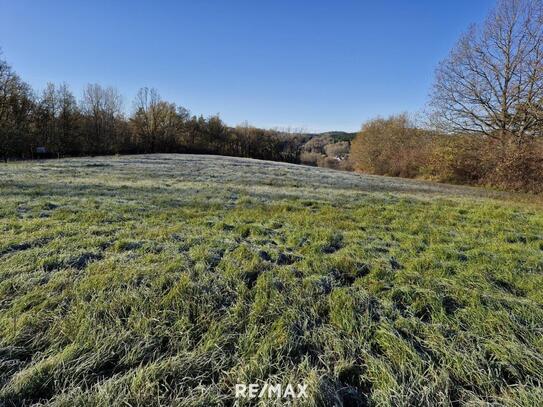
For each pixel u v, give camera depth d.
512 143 16.75
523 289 3.11
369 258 3.83
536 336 2.29
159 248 3.88
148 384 1.72
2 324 2.18
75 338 2.08
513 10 16.06
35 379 1.73
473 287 3.09
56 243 3.84
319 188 11.77
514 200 10.14
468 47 18.00
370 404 1.72
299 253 4.00
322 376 1.84
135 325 2.25
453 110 19.25
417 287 3.01
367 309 2.60
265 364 1.94
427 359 2.04
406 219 6.36
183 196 8.26
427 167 22.72
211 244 4.12
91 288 2.73
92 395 1.66
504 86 17.16
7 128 26.84
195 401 1.66
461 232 5.36
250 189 10.40
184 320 2.34
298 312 2.54
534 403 1.71
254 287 2.92
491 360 2.04
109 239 4.16
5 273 2.95
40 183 9.21
